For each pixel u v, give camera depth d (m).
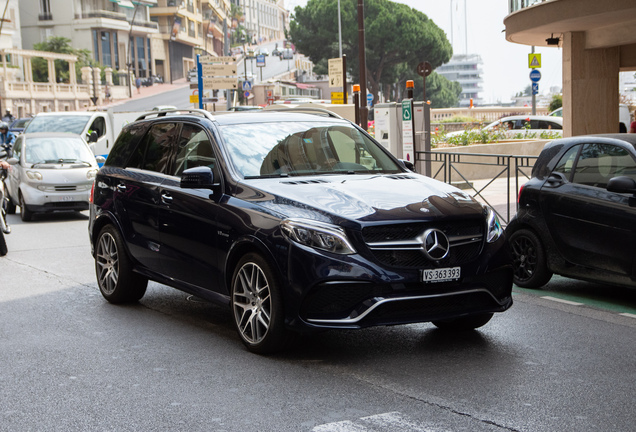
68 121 21.81
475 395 4.82
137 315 7.32
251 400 4.80
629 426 4.27
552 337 6.27
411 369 5.40
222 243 6.07
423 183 6.23
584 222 7.65
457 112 50.09
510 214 13.23
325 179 6.16
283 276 5.47
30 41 96.50
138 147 7.74
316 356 5.77
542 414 4.46
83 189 16.30
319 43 86.94
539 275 8.19
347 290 5.29
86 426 4.43
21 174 16.31
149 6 110.19
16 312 7.57
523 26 16.94
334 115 7.45
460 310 5.60
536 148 23.56
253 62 126.75
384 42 83.81
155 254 7.04
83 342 6.35
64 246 12.34
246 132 6.70
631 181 7.08
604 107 17.39
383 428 4.27
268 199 5.84
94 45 95.81
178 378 5.30
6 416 4.63
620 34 16.20
